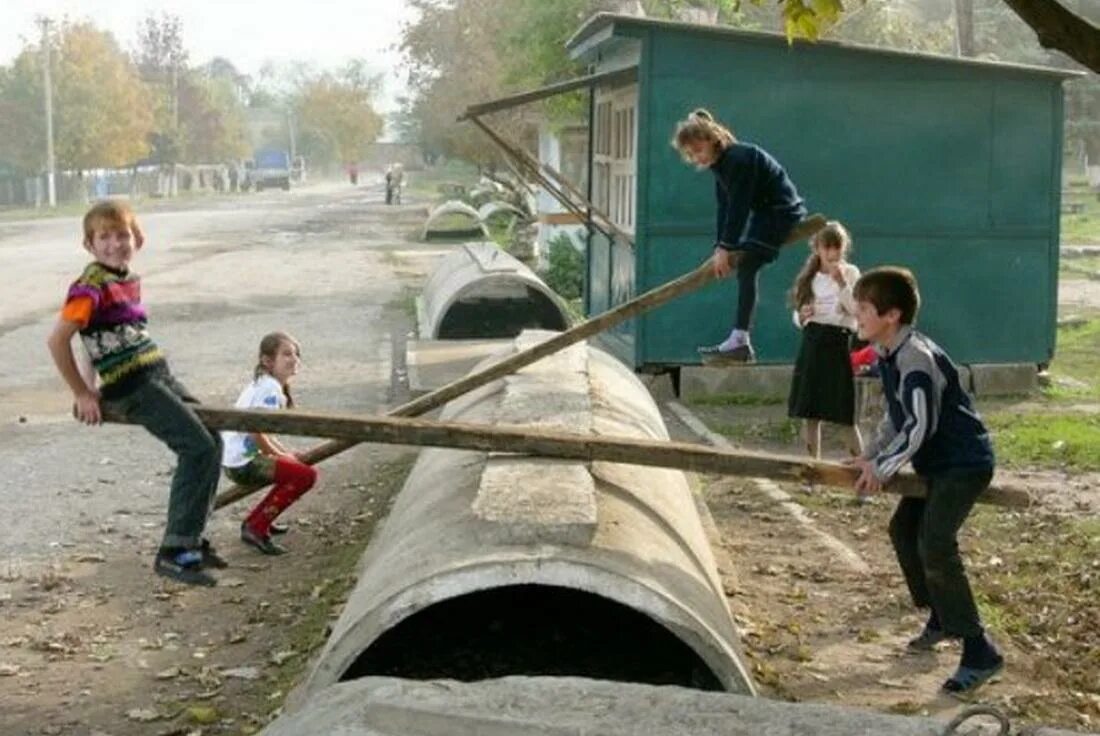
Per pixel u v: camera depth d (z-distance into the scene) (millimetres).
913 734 4074
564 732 4055
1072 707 7172
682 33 15594
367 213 65750
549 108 27281
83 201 81625
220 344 21016
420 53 47531
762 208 9312
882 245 16125
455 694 4383
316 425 7234
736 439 13648
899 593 8977
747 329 9773
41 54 78875
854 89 15891
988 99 16078
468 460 7414
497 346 17297
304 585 9188
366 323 23516
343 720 4297
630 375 11023
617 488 6941
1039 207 16266
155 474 12477
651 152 15734
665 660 6750
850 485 7035
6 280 31719
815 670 7613
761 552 9859
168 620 8562
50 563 9758
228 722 7016
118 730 6945
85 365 18625
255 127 175625
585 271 19891
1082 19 7848
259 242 44906
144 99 85875
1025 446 13250
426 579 5594
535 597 7145
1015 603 8828
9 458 13156
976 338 16297
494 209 44875
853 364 11875
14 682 7574
